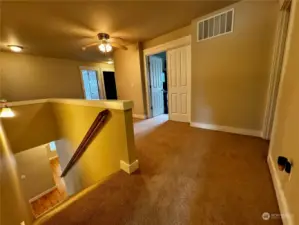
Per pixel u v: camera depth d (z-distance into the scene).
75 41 3.70
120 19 2.69
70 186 3.97
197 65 3.08
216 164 1.88
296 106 1.03
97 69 6.98
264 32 2.22
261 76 2.37
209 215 1.18
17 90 4.57
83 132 2.68
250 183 1.51
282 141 1.29
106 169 2.29
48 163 4.72
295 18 1.22
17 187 2.59
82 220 1.21
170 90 3.99
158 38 3.81
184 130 3.23
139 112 4.74
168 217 1.19
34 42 3.63
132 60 4.47
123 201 1.39
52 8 2.20
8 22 2.55
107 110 1.96
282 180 1.21
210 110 3.08
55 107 3.41
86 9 2.29
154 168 1.90
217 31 2.66
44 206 4.16
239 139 2.54
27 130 3.29
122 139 1.84
